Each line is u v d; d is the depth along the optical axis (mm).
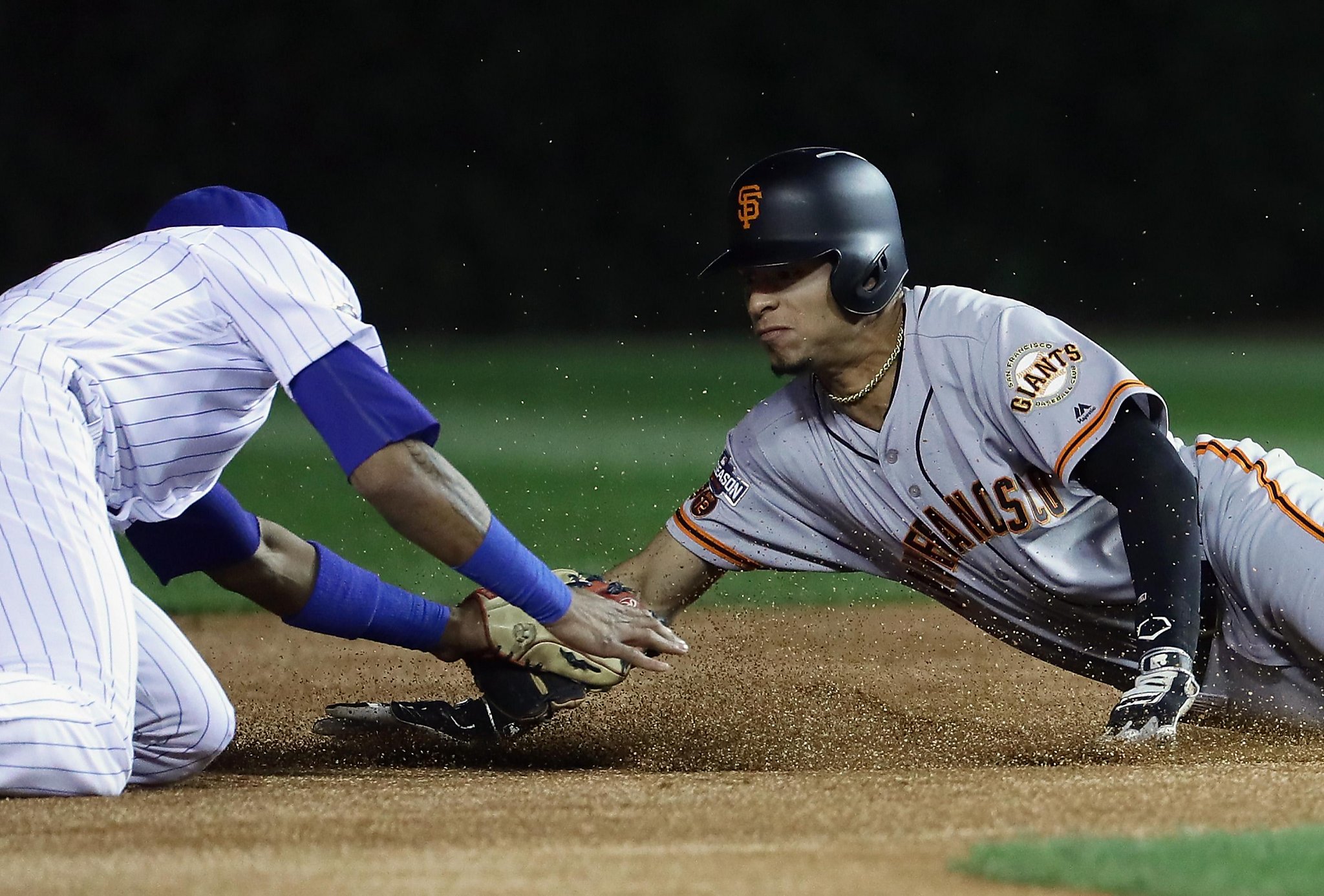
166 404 11031
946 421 12969
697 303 99438
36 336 10664
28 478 10367
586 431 49375
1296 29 99750
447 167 96875
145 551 12656
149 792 10898
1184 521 12242
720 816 9250
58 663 10352
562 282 98312
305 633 22531
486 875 7676
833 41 100188
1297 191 101500
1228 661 13906
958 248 101938
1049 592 13484
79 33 92375
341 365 10586
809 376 13750
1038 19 100500
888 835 8648
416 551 28781
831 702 16094
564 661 13055
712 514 14148
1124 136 101688
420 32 96375
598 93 98500
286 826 9047
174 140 94625
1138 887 7219
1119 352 81938
